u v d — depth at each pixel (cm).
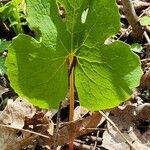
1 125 25
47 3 19
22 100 27
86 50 20
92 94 21
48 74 20
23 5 34
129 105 28
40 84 20
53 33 19
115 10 18
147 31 36
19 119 26
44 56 19
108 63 20
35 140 25
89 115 27
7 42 30
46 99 20
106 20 19
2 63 28
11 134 25
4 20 34
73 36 20
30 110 26
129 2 31
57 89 20
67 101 28
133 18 33
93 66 20
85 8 19
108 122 27
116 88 20
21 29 34
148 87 31
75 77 21
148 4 40
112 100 21
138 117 28
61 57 20
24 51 19
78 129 26
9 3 32
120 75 20
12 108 26
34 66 19
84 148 25
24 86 19
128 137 27
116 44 19
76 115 27
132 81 20
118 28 19
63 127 25
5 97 29
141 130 27
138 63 19
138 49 32
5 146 25
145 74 30
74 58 20
